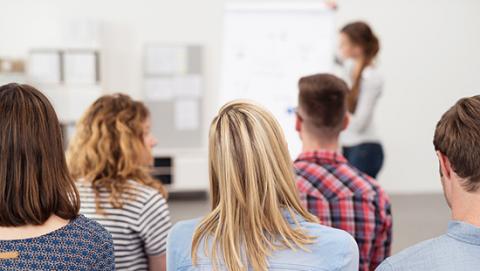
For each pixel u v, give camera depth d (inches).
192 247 39.8
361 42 128.5
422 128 240.4
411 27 235.5
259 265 37.4
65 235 39.2
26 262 37.4
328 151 64.1
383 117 238.4
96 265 40.0
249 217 37.9
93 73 209.6
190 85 228.2
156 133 228.4
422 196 235.3
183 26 228.2
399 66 236.7
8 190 37.9
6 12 218.4
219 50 230.7
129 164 60.8
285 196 39.7
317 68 200.4
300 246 38.0
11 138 38.0
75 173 61.4
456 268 34.4
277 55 199.5
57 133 40.3
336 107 62.5
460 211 35.8
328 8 198.5
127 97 66.5
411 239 169.3
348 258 38.4
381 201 62.1
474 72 240.1
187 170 219.9
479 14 237.6
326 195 62.1
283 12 198.2
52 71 207.9
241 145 38.2
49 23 220.8
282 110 200.2
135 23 225.5
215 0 228.4
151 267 61.1
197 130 230.8
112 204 58.1
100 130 61.9
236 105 40.5
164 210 59.6
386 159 240.7
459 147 35.1
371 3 233.0
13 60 212.5
